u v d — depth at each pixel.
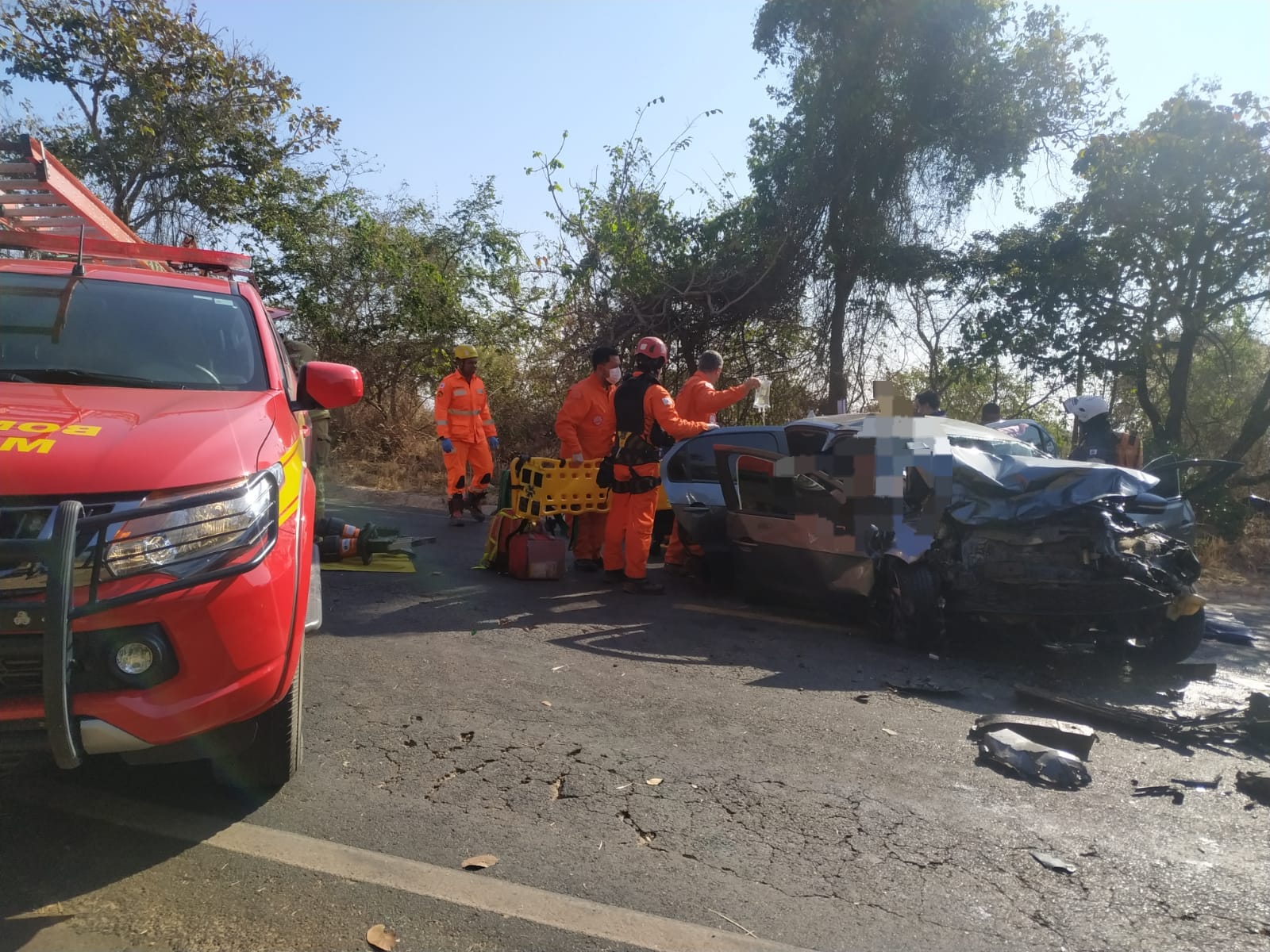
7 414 3.16
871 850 3.45
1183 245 12.59
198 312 4.42
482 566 8.41
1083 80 13.76
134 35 14.63
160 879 3.02
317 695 4.76
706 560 8.36
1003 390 14.91
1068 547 6.07
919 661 6.12
